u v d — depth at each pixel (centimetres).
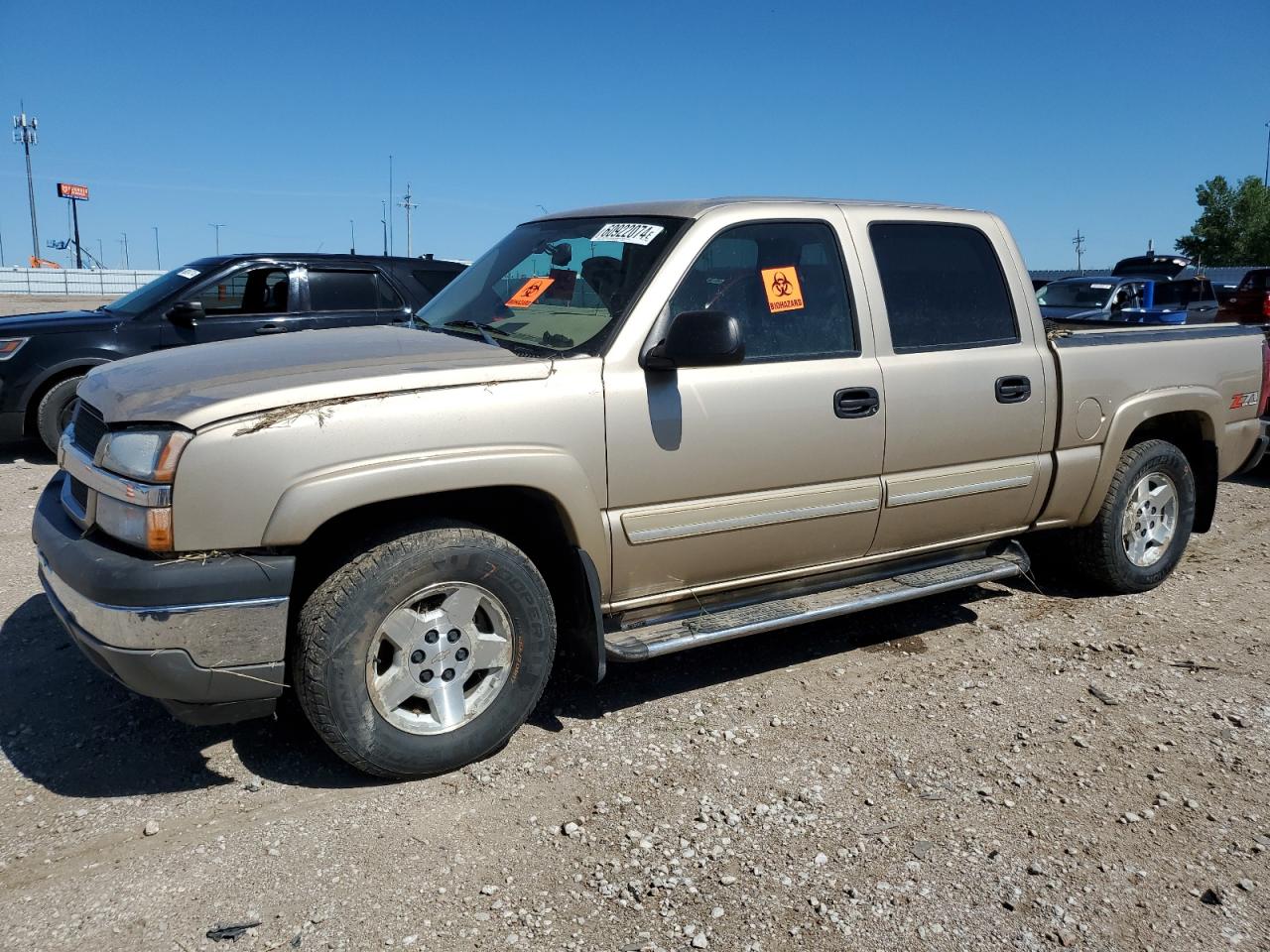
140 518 288
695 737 363
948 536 448
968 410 431
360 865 283
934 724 377
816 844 298
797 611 393
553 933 257
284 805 314
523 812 312
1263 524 684
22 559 552
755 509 379
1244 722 380
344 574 306
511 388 328
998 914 268
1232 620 491
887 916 266
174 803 314
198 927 256
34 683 395
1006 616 495
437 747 326
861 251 415
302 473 295
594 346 352
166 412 296
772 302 389
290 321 864
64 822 303
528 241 440
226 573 289
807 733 368
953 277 443
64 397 802
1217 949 257
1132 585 521
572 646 365
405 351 348
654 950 252
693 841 299
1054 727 376
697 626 375
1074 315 1553
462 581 324
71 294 4294
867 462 405
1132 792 330
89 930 254
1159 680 419
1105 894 277
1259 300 1708
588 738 361
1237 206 4859
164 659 286
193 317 830
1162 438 548
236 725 365
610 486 347
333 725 308
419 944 252
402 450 307
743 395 370
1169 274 1862
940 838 302
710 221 380
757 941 256
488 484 321
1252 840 305
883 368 407
